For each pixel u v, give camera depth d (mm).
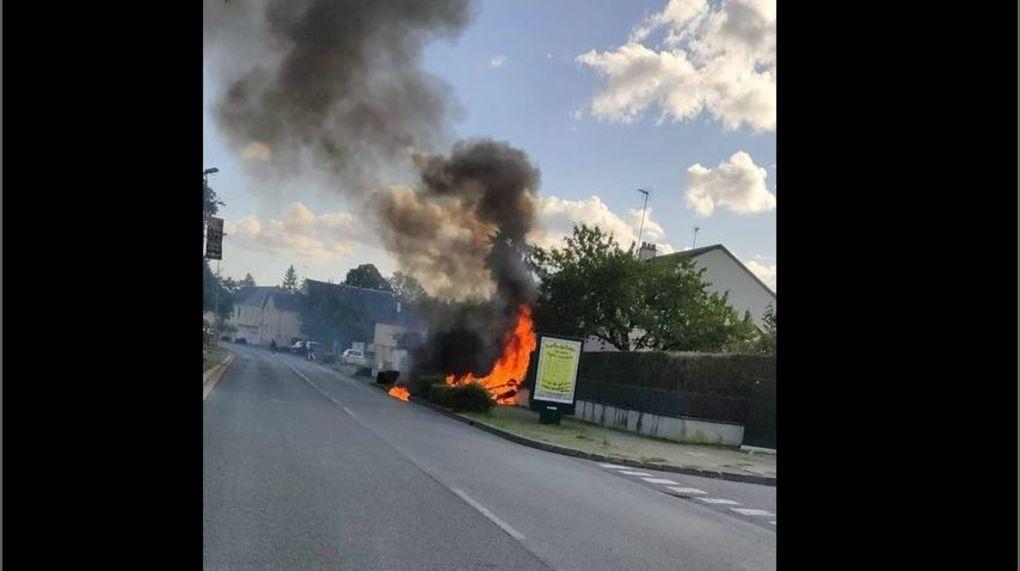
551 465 10922
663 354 17375
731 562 5695
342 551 5016
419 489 7609
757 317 31906
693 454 13609
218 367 27328
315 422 13344
